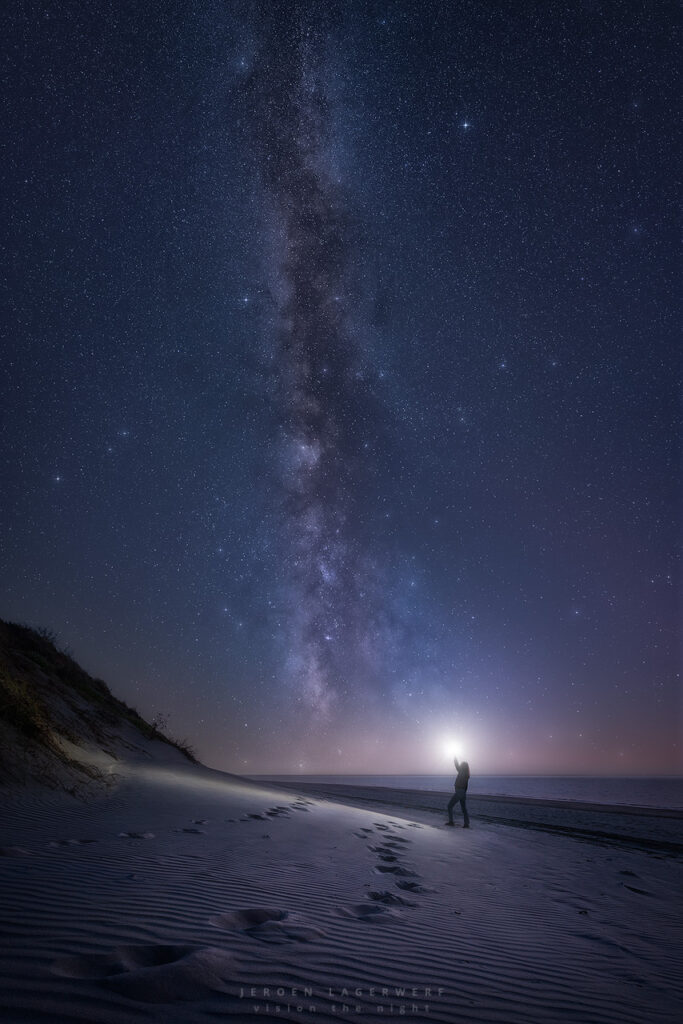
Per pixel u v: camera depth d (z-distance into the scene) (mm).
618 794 59938
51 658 17062
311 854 5129
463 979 2391
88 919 2400
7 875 3047
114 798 7520
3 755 7320
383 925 3033
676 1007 2506
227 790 10250
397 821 10125
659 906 5355
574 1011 2242
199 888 3250
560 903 4797
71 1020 1467
